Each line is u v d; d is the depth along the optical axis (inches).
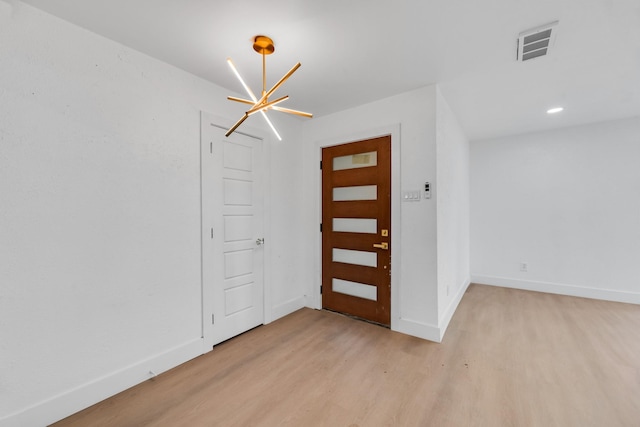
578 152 149.7
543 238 159.6
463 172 160.1
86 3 60.2
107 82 72.9
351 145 124.0
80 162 68.3
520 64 86.9
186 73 90.7
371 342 101.0
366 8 62.4
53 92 64.3
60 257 65.1
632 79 96.1
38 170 62.2
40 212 62.4
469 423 62.1
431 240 101.7
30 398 60.8
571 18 65.5
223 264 102.0
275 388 75.3
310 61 85.1
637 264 137.3
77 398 66.9
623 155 139.3
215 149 99.2
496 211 173.2
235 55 81.7
